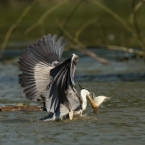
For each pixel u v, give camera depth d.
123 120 10.90
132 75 17.95
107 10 20.84
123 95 14.02
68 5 48.19
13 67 20.75
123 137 9.42
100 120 10.94
